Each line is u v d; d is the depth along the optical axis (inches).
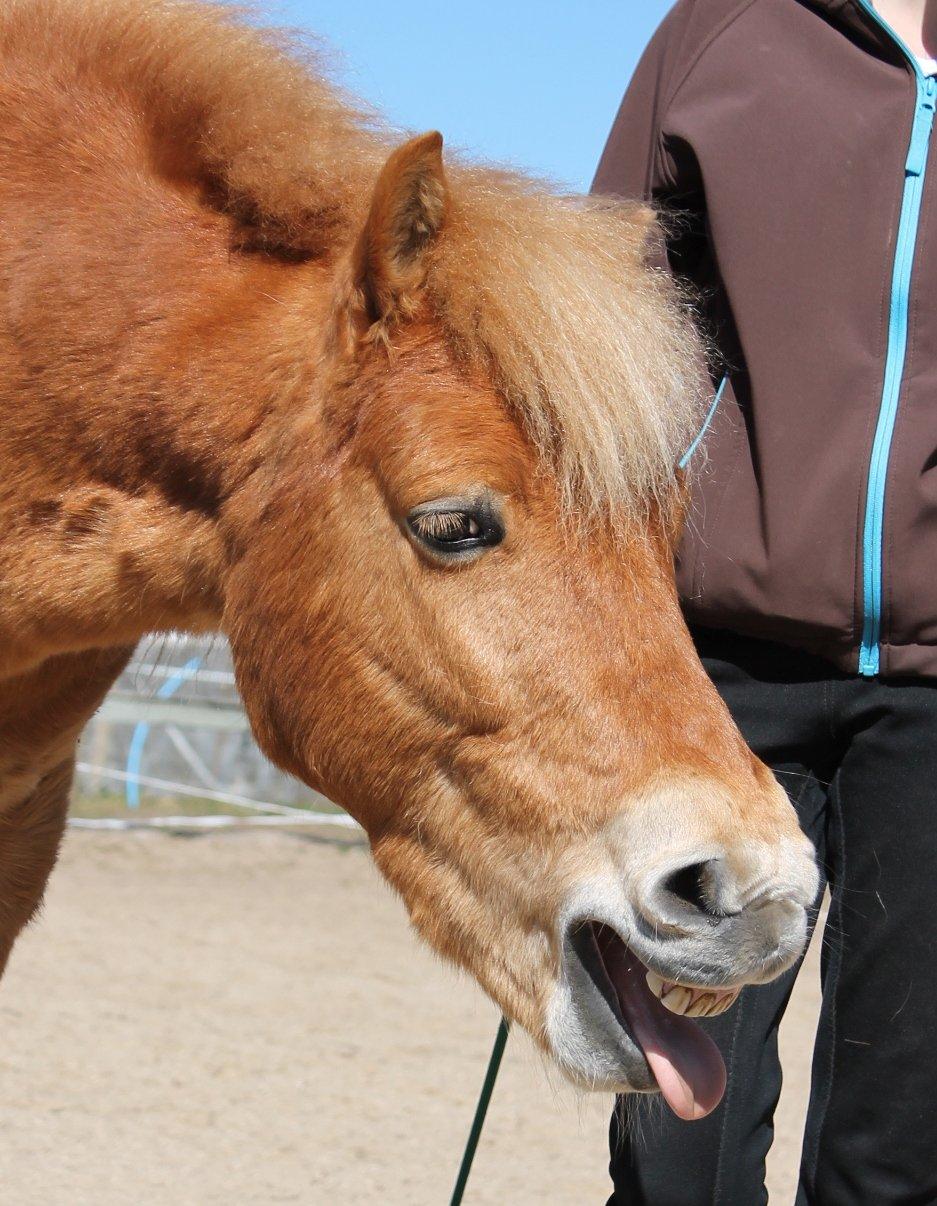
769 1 112.1
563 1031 91.0
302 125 104.3
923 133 105.2
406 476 91.0
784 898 85.4
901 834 105.2
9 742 118.0
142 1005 252.7
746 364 107.5
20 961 273.6
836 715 108.4
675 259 119.0
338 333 95.4
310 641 97.0
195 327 100.7
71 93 107.0
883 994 104.9
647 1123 108.9
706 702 90.0
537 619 89.8
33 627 106.9
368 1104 214.2
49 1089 209.8
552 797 89.4
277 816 431.5
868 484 103.7
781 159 107.6
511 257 92.6
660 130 114.6
